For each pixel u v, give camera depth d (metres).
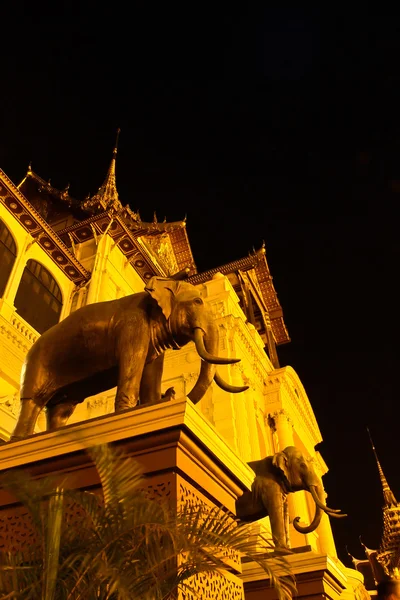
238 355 18.11
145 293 4.40
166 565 2.33
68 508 2.85
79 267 18.61
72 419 15.38
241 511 6.55
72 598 2.03
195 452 3.05
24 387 4.13
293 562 5.88
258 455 16.83
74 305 18.31
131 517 2.18
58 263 18.23
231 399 16.06
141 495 2.31
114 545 2.15
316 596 5.60
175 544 2.20
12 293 15.49
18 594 2.08
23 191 23.22
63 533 2.27
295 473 6.79
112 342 4.12
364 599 10.77
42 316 16.72
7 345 13.99
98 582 2.05
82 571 2.08
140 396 4.25
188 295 4.41
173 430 2.93
